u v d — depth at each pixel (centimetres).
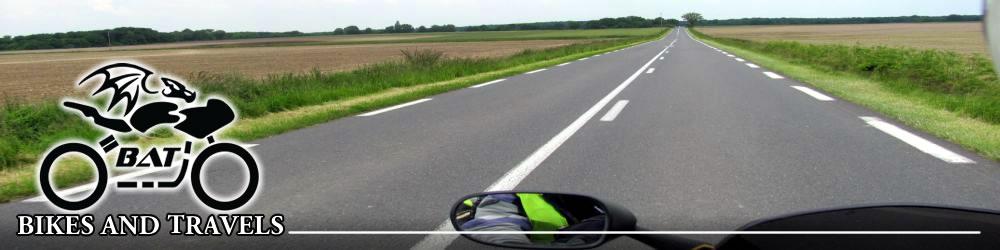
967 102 957
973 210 152
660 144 701
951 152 622
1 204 477
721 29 19738
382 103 1142
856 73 1734
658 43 6631
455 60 2494
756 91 1319
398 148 694
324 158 641
